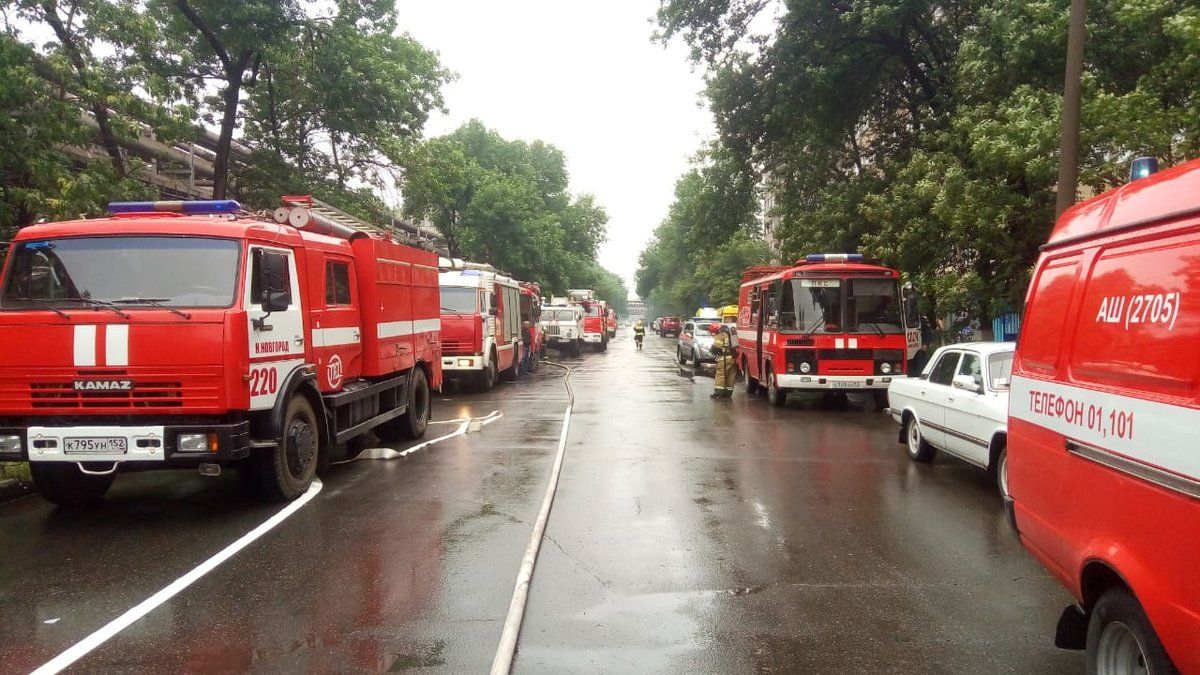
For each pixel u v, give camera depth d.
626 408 16.16
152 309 6.87
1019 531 4.34
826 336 15.55
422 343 12.52
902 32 18.08
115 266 7.11
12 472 8.38
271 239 7.77
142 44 14.66
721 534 6.66
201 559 6.00
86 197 12.06
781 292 15.90
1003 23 14.02
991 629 4.63
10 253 7.16
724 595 5.20
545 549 6.24
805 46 18.30
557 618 4.80
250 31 17.31
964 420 8.47
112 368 6.80
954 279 14.41
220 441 6.82
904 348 15.65
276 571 5.70
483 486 8.53
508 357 22.77
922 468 9.59
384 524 6.98
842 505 7.68
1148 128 11.17
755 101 19.89
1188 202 2.91
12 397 6.86
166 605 5.04
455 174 24.33
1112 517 3.22
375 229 11.54
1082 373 3.57
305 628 4.65
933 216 15.03
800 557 6.03
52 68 12.43
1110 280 3.43
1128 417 3.13
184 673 4.07
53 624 4.73
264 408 7.39
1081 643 3.64
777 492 8.25
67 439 6.71
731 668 4.12
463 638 4.50
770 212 25.11
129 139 13.78
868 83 19.84
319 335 8.73
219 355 6.87
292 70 19.81
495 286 21.30
